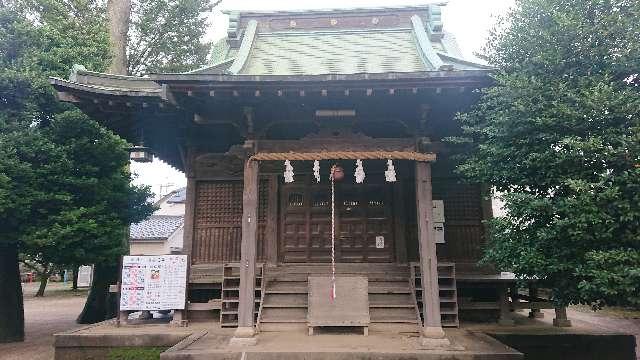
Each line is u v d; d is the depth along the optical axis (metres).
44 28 12.70
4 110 11.59
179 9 20.20
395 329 9.28
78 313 20.92
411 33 14.06
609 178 6.34
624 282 5.93
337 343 8.19
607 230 6.39
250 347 7.89
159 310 10.24
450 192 11.54
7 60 12.20
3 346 12.43
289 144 9.12
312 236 11.66
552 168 7.17
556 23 7.39
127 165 14.90
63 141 12.35
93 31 14.51
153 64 21.00
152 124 11.32
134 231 35.50
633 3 6.89
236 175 11.92
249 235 8.68
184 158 12.38
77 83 9.25
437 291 8.33
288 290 10.41
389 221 11.66
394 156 8.73
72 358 9.05
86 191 12.66
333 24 14.59
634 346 9.34
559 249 6.99
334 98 8.95
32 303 26.17
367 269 11.20
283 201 11.86
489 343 8.30
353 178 11.91
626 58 6.81
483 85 8.38
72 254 12.06
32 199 11.12
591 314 20.02
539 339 9.29
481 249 11.24
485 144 8.20
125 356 9.00
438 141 10.24
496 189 8.59
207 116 9.49
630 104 6.35
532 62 7.58
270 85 8.41
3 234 11.27
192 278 11.18
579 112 6.67
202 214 11.84
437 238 11.30
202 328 9.88
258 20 14.85
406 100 9.06
